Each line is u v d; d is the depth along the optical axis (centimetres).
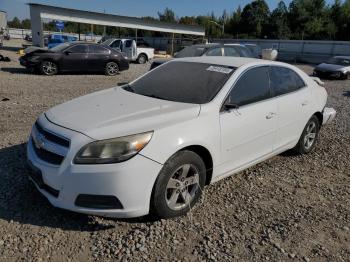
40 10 2622
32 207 360
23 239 311
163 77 454
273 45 4469
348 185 468
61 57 1520
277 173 489
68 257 294
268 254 311
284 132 485
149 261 294
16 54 2545
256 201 404
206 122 363
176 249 310
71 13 2766
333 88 1461
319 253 318
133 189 309
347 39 6278
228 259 302
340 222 371
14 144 535
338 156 577
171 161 332
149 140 318
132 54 2455
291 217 374
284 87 486
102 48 1630
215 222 354
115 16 3014
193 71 444
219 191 421
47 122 345
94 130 315
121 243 314
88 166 301
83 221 342
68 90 1098
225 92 395
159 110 359
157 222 346
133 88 450
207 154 371
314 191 442
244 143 412
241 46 1319
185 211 362
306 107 518
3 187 396
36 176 332
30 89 1075
